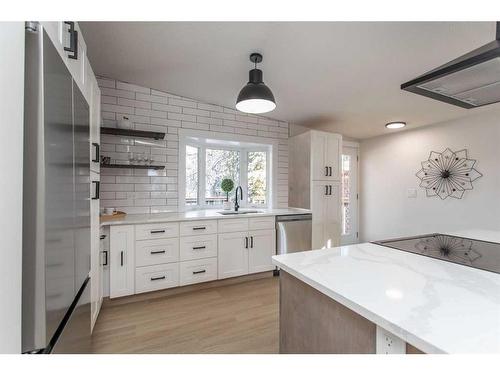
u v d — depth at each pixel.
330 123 3.88
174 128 3.15
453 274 0.95
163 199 3.09
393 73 2.33
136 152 2.94
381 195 4.48
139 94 2.94
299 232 3.41
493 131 3.06
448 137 3.52
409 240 1.55
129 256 2.41
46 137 0.75
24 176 0.72
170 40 2.01
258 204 3.94
